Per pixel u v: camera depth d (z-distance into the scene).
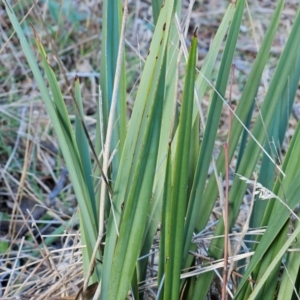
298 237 0.47
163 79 0.36
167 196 0.41
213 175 0.52
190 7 0.44
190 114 0.37
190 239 0.49
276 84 0.48
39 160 1.19
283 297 0.49
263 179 0.55
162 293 0.49
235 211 0.53
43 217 1.02
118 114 0.49
